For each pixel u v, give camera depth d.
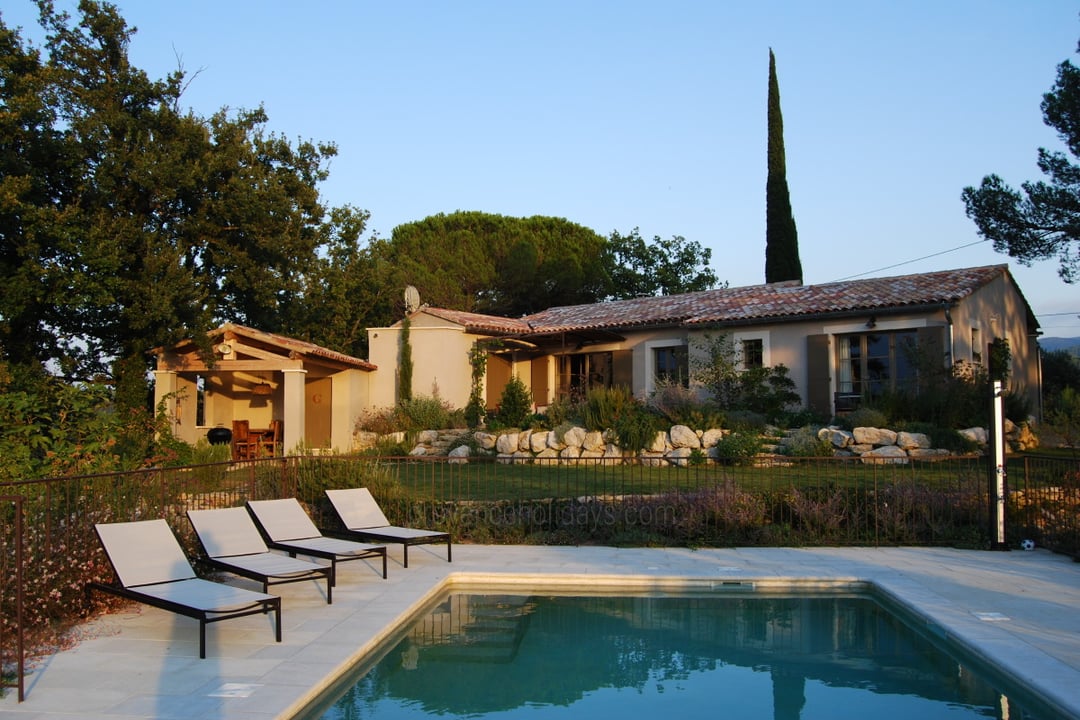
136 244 17.30
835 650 6.39
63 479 6.38
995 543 9.77
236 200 19.27
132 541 6.38
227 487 11.24
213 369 18.81
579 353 23.67
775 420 17.08
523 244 33.72
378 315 32.56
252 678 5.10
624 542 10.24
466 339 22.59
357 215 31.25
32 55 16.95
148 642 5.98
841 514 10.45
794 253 31.27
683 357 21.08
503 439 16.95
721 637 6.75
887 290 18.55
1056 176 19.11
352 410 21.44
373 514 9.45
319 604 7.22
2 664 5.26
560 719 4.96
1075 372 27.20
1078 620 6.49
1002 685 5.36
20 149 16.89
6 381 11.47
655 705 5.20
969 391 15.46
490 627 7.05
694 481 12.59
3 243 16.59
